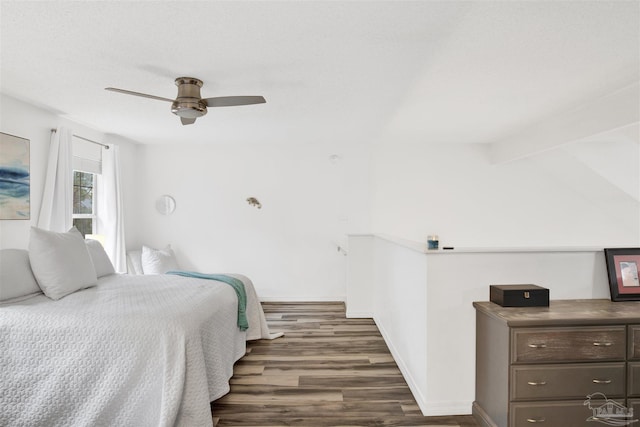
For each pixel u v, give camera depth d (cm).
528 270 228
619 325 192
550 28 202
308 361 313
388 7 180
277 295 535
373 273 445
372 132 459
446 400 231
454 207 532
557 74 269
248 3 176
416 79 278
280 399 250
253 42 217
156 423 195
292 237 536
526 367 190
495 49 228
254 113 372
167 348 201
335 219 535
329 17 189
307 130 447
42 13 185
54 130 367
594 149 441
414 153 533
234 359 296
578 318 191
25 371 203
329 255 536
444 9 183
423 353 236
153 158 532
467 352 229
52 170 357
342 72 263
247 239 535
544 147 408
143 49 227
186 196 533
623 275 225
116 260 450
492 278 228
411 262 265
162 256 477
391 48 226
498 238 532
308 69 258
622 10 183
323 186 534
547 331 190
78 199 423
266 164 534
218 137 486
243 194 535
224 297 290
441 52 232
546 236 531
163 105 343
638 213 500
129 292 273
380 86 293
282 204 535
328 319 439
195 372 205
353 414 232
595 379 191
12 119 321
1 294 233
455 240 532
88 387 201
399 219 533
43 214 351
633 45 222
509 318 191
